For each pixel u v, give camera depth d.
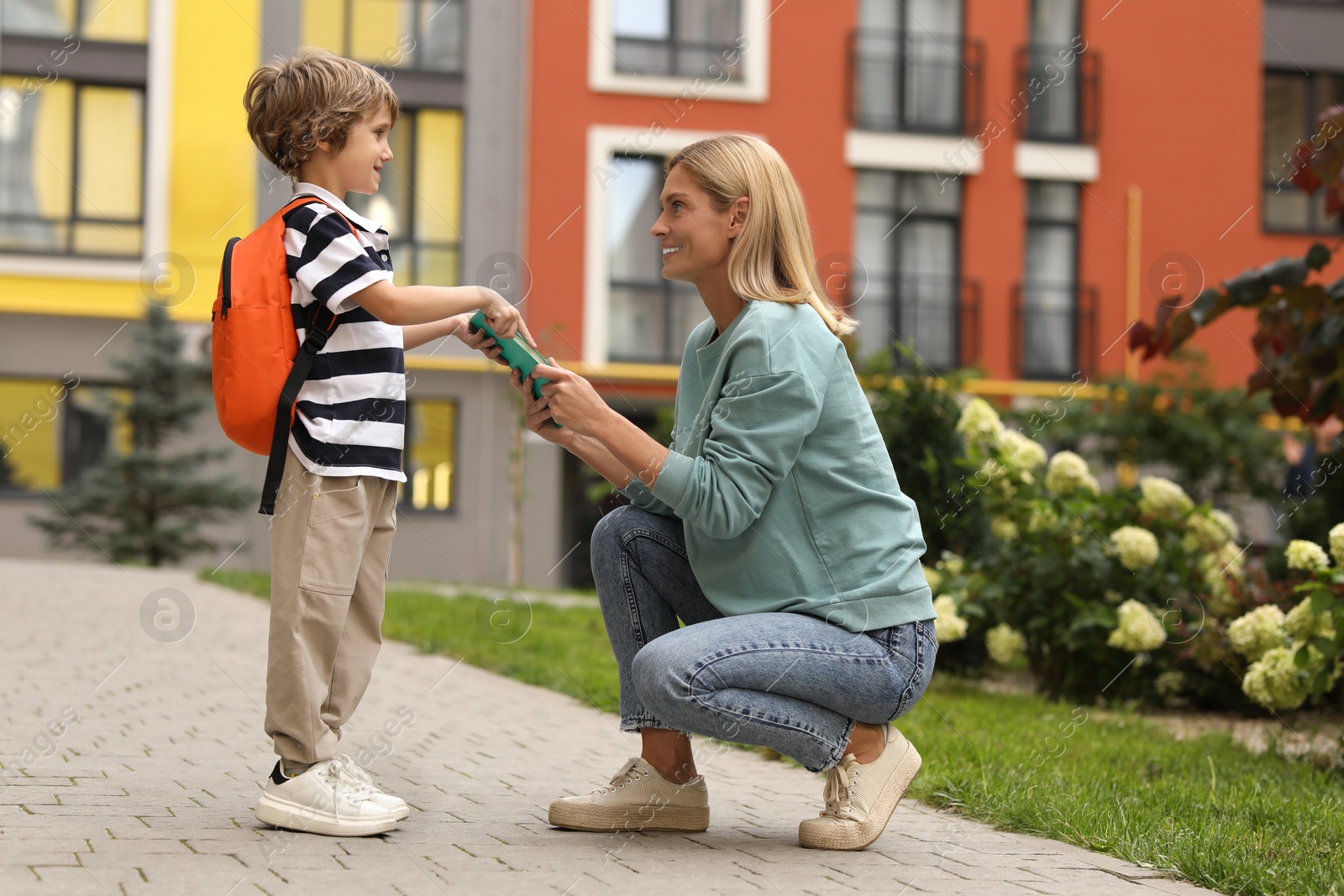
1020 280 14.72
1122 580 5.24
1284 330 4.27
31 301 13.93
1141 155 14.84
